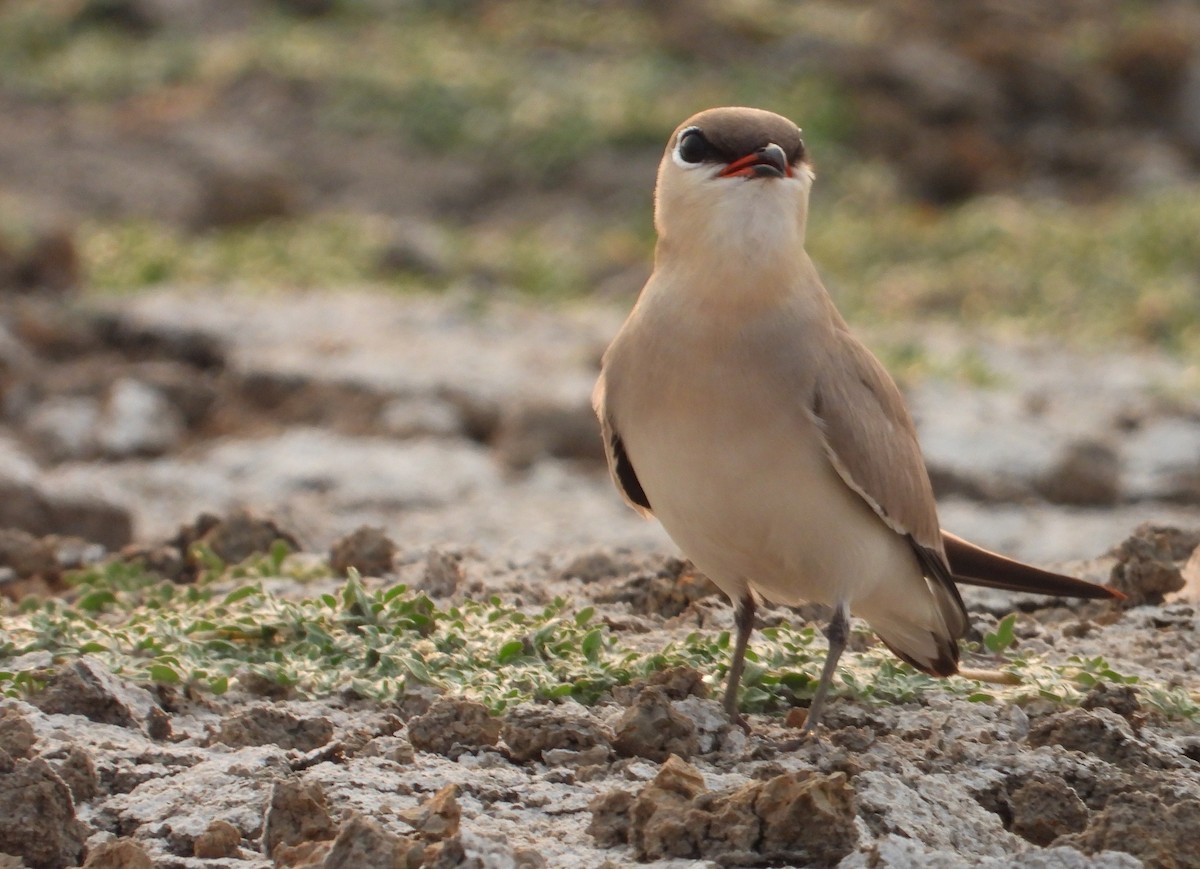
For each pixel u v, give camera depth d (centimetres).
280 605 816
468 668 747
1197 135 4066
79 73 3897
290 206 3278
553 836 584
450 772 629
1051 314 2744
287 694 730
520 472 1773
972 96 4000
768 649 774
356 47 4112
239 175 3256
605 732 657
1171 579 916
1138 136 4050
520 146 3656
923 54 4119
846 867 555
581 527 1517
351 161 3619
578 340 2330
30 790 578
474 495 1658
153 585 1002
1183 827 584
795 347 679
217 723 697
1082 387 2183
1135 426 1991
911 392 2034
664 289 698
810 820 561
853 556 699
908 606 740
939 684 757
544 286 2862
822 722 707
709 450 680
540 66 4084
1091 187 3834
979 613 918
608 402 717
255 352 2127
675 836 564
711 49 4194
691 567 913
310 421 1945
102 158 3541
